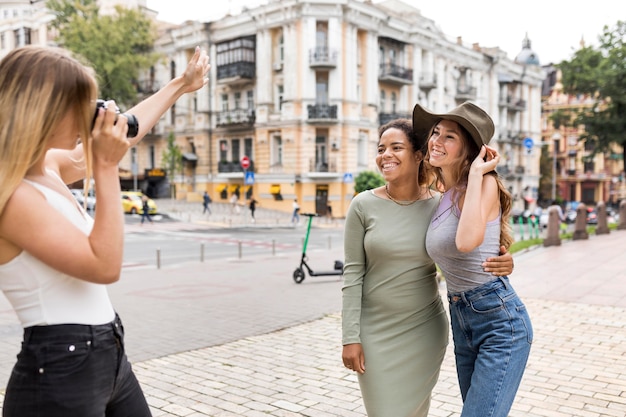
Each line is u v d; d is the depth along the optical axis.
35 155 1.54
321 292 9.89
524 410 4.07
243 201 39.31
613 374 4.86
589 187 64.31
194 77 2.26
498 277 2.48
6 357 5.63
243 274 12.58
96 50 37.44
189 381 4.83
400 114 39.66
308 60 34.84
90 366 1.61
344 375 4.99
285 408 4.19
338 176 35.69
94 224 1.55
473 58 47.88
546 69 70.31
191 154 42.00
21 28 46.84
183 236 25.23
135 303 8.80
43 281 1.57
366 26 36.56
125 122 1.58
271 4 35.94
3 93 1.53
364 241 2.69
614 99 26.56
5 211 1.48
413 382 2.66
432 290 2.73
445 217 2.51
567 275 10.56
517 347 2.38
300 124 35.56
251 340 6.31
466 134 2.52
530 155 56.91
